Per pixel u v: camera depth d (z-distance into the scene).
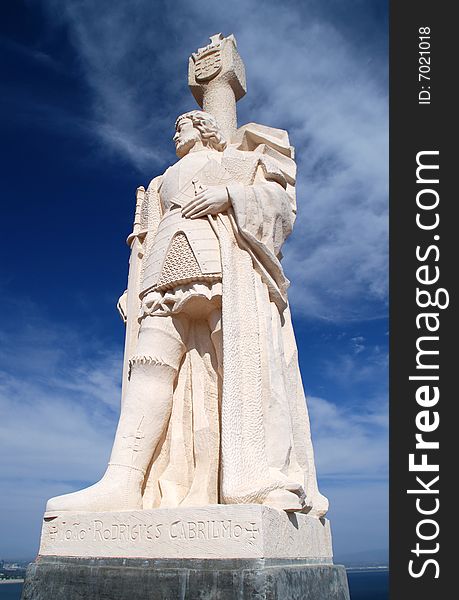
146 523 4.32
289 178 6.80
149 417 5.32
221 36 8.15
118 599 4.07
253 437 4.81
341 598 5.21
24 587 4.62
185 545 4.08
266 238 5.73
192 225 5.66
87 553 4.48
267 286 5.73
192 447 5.45
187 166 6.22
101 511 4.69
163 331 5.56
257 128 7.00
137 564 4.19
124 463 5.11
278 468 4.90
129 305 6.36
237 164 6.23
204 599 3.78
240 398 4.90
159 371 5.47
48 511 4.81
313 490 5.70
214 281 5.45
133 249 6.69
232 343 5.03
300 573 4.26
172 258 5.62
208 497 5.02
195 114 6.71
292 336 6.13
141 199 7.03
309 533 4.95
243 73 8.14
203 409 5.44
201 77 7.87
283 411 5.16
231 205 5.64
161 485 5.20
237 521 3.96
